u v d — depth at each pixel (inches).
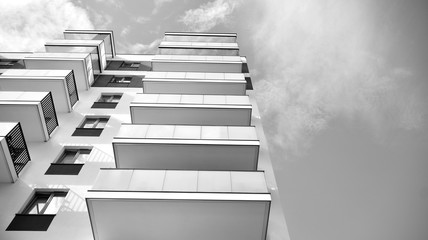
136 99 614.2
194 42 1019.3
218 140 486.9
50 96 615.8
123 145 476.7
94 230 380.5
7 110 557.0
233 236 388.2
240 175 411.2
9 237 429.7
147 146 476.7
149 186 386.6
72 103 719.1
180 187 387.2
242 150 479.8
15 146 509.0
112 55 1006.4
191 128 518.9
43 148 583.2
